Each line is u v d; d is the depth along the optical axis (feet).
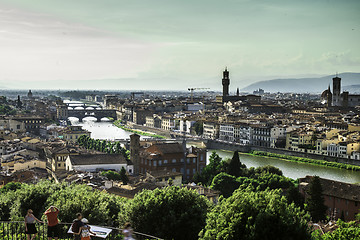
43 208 322.14
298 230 233.96
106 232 192.24
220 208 270.67
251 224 238.27
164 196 309.63
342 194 541.75
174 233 289.12
